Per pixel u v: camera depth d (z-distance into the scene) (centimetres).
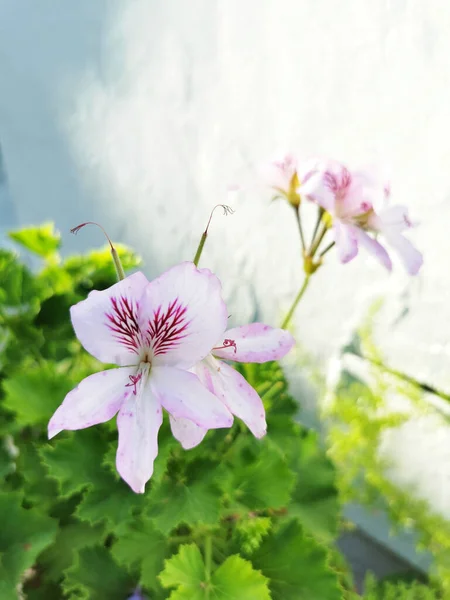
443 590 27
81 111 44
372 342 30
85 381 15
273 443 19
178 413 14
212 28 34
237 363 20
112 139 42
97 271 23
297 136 31
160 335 15
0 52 49
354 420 30
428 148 26
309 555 18
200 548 19
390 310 29
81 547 19
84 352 22
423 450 28
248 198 34
